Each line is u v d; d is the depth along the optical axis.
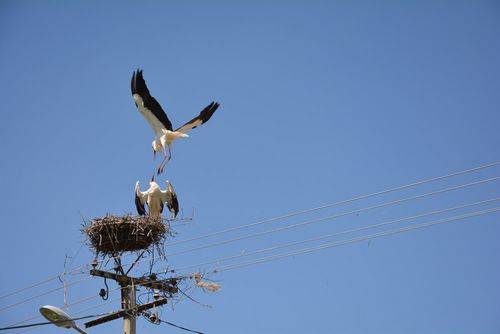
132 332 13.29
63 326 12.38
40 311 12.31
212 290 13.55
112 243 14.94
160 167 17.97
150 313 13.52
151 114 17.97
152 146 18.03
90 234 15.20
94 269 13.84
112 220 15.17
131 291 13.59
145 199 17.67
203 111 17.94
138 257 14.67
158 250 15.09
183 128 17.94
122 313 13.36
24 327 12.33
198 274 13.73
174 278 13.77
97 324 13.61
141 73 17.97
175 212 17.80
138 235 15.07
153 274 13.88
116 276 13.86
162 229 15.38
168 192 17.72
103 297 13.81
